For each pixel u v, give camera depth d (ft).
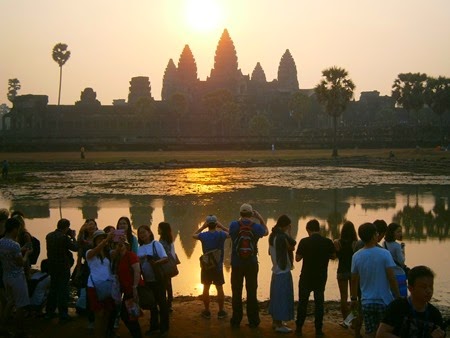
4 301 38.58
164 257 37.78
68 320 41.16
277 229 39.68
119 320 40.73
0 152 341.41
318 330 38.50
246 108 548.31
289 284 39.17
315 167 250.57
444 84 369.50
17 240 40.98
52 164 251.60
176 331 39.34
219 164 257.96
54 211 115.65
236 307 40.06
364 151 329.93
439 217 104.01
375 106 573.33
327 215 107.34
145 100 475.31
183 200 132.98
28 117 472.85
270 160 272.72
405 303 21.58
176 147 370.73
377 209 115.65
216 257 41.86
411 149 337.52
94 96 591.78
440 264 65.51
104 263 34.76
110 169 242.37
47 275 42.34
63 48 498.69
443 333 21.17
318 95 297.33
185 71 642.63
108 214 111.14
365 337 31.35
